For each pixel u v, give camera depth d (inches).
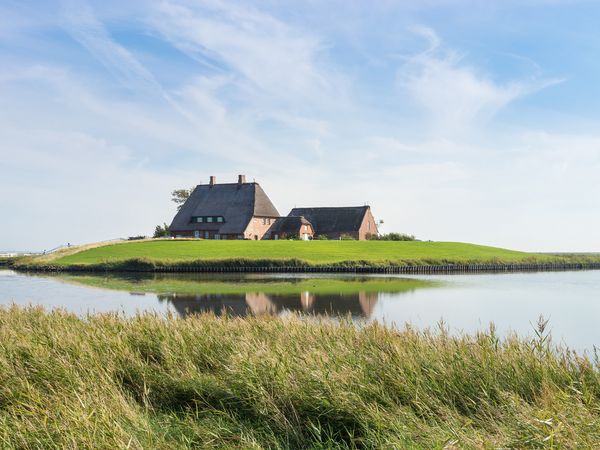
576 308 1028.5
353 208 3710.6
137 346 434.0
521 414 268.8
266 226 3644.2
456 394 323.6
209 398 346.6
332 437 296.8
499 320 880.3
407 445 258.5
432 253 2541.8
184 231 3604.8
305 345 416.2
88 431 262.8
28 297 1206.3
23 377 352.8
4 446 262.2
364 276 1817.2
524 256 2618.1
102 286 1460.4
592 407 285.0
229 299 1150.3
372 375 343.3
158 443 271.6
